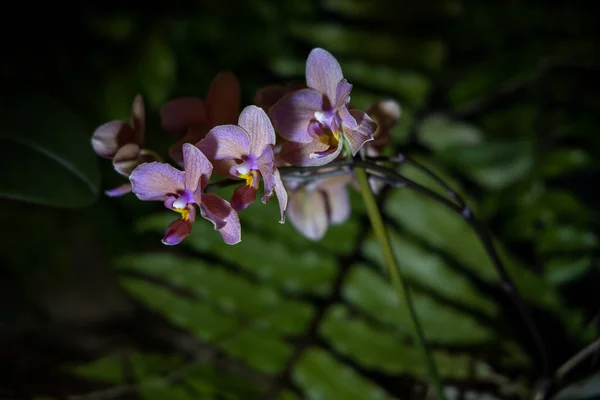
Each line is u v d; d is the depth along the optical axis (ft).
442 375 2.62
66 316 3.28
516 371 2.64
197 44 3.44
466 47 3.48
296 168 1.77
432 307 2.69
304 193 1.95
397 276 1.84
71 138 2.27
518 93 3.36
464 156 2.97
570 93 3.20
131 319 3.32
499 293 2.99
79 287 3.40
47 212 3.44
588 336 2.73
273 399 2.57
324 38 3.23
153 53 3.23
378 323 2.73
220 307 2.72
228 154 1.70
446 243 2.77
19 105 2.29
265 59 3.48
